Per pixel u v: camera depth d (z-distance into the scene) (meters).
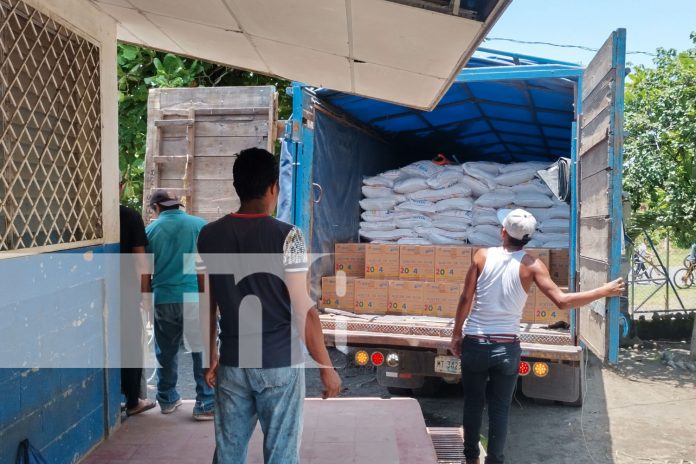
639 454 4.94
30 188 2.97
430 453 3.72
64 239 3.31
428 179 6.18
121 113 7.79
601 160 4.20
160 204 4.36
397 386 5.61
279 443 2.57
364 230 6.46
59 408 3.24
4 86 2.73
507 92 5.84
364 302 5.64
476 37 2.82
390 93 4.43
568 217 5.75
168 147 6.37
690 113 8.17
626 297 8.15
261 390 2.53
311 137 5.52
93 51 3.64
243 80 8.03
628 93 9.06
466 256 5.52
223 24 3.47
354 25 2.97
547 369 4.87
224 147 6.25
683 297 13.95
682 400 6.37
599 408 6.05
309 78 4.48
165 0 3.22
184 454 3.67
